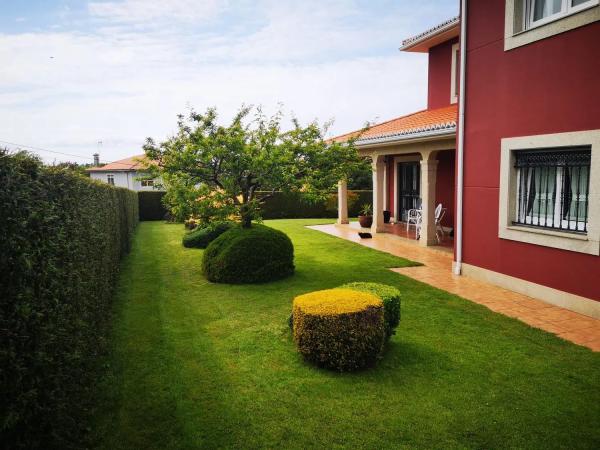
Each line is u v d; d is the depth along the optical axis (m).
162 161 9.38
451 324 6.22
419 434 3.64
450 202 14.36
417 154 16.00
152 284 9.02
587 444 3.49
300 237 15.20
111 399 4.24
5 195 2.64
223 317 6.75
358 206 23.89
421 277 9.11
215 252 9.27
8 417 2.47
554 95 6.86
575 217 6.93
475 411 3.97
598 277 6.31
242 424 3.81
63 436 3.47
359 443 3.53
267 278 8.95
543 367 4.84
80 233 4.58
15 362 2.62
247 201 9.80
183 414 3.97
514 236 7.80
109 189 8.40
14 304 2.65
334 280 8.97
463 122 8.98
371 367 4.87
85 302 4.61
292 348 5.45
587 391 4.31
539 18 7.46
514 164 7.86
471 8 8.62
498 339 5.65
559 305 6.97
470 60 8.73
